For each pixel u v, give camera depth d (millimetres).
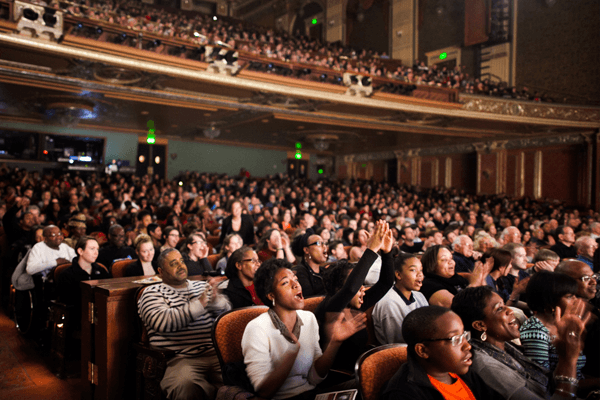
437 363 1629
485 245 5570
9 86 11031
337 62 14039
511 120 15422
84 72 10203
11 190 9477
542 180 18406
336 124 15867
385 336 2572
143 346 2762
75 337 3766
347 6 22516
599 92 16250
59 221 6891
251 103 13078
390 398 1630
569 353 1765
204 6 24750
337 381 2484
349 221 8289
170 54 10188
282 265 2211
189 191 14891
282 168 24391
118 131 18953
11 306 5234
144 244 3771
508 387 1771
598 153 16344
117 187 13047
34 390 3449
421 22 20516
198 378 2553
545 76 17656
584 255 4656
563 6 17109
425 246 6270
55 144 18141
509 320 1973
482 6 18609
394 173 24688
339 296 2221
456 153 21625
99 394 2992
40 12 8523
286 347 2070
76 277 3803
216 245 6195
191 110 13906
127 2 15938
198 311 2619
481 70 19266
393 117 15055
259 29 19578
